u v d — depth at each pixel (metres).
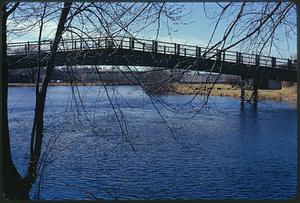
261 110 27.56
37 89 7.64
